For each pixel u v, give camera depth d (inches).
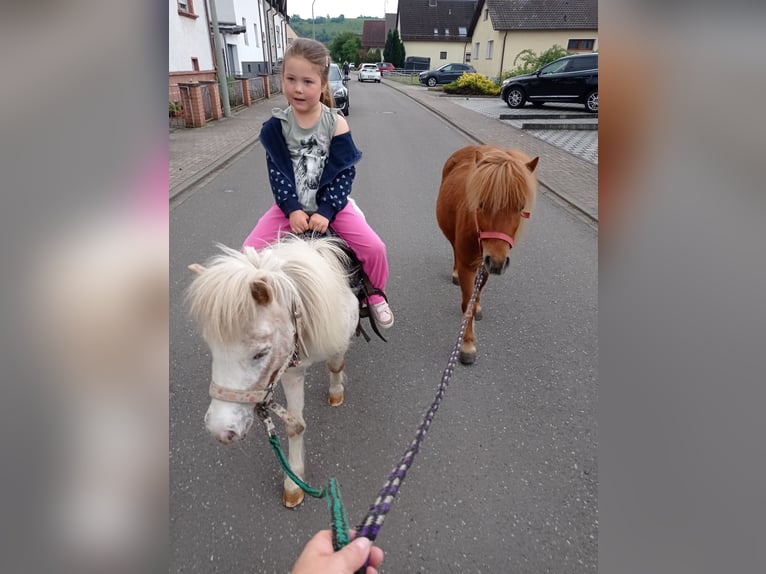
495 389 115.4
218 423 58.2
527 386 116.6
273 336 58.9
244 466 92.4
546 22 1137.4
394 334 137.9
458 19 1963.6
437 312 150.0
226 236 199.8
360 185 291.6
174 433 99.7
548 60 966.4
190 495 86.2
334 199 87.7
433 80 1218.6
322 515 83.4
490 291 163.6
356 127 501.7
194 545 77.4
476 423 104.4
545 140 429.4
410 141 432.1
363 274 95.5
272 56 1234.6
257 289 55.8
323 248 79.2
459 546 77.9
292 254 70.4
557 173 315.6
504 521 82.2
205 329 57.0
